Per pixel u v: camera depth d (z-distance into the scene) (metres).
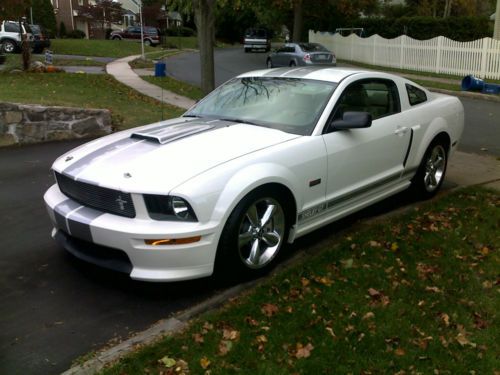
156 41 44.22
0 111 8.46
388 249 4.56
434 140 5.86
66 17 57.50
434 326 3.42
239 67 25.88
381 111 5.23
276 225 4.16
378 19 32.44
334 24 35.97
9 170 7.19
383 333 3.33
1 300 3.81
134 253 3.59
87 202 3.88
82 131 9.34
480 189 6.34
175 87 17.14
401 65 25.25
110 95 14.38
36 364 3.10
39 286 4.01
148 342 3.25
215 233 3.65
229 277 3.92
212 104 5.23
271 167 3.96
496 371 2.99
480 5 46.72
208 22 12.31
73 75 18.41
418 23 29.27
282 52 24.72
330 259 4.35
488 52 20.53
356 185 4.84
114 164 3.88
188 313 3.61
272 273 4.17
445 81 20.12
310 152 4.29
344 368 2.99
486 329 3.40
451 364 3.05
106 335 3.40
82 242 3.98
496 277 4.08
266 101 4.90
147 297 3.87
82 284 4.05
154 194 3.54
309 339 3.25
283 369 2.97
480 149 8.98
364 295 3.79
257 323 3.41
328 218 4.67
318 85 4.88
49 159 7.82
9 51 27.48
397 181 5.45
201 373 2.94
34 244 4.78
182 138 4.22
